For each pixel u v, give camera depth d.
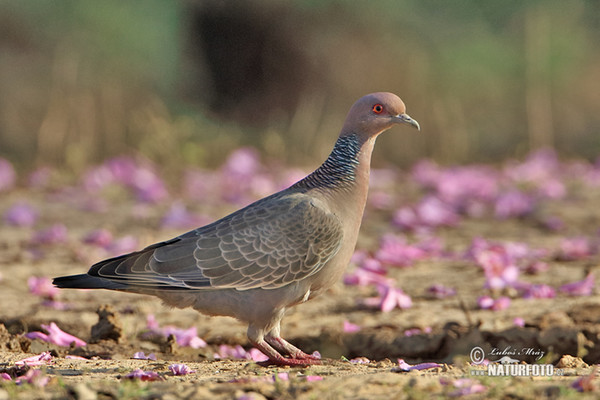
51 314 10.50
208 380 6.71
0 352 8.37
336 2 31.02
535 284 11.78
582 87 30.12
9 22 27.62
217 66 31.36
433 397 5.98
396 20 31.02
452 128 27.28
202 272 7.74
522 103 29.36
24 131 26.28
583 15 32.19
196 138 26.81
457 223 16.84
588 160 25.86
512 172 22.58
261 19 31.06
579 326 9.22
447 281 12.14
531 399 5.91
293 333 9.77
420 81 28.81
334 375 6.89
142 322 10.16
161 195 19.47
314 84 30.44
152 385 6.36
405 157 26.47
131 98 26.95
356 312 10.66
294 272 7.86
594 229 15.96
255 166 21.53
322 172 8.37
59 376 6.62
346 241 8.18
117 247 14.34
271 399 6.06
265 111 30.67
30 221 16.81
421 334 9.32
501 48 30.83
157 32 29.11
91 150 25.14
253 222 7.92
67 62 26.47
